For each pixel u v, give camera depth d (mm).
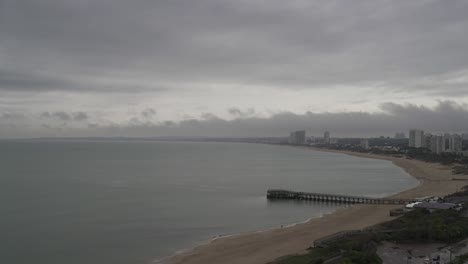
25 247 83875
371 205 130750
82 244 86312
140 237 92250
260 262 72938
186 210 123188
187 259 76438
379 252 72125
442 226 83062
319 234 92312
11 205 125188
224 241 88375
